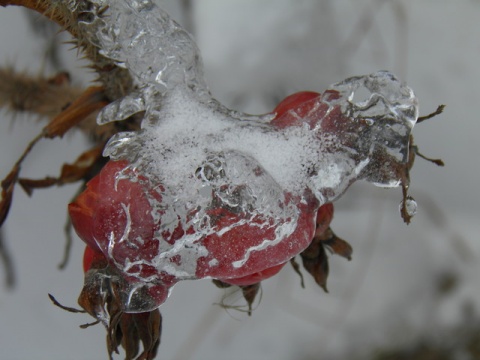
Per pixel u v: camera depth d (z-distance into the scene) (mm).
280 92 449
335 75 450
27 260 423
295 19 452
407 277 464
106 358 418
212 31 452
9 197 230
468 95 448
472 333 454
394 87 187
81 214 185
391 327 458
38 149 425
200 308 440
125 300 182
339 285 456
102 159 239
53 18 206
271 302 453
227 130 184
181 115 186
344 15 450
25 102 293
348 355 454
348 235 456
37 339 415
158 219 177
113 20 193
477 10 454
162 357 432
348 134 186
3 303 417
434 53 451
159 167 179
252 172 176
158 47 191
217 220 177
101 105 228
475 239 461
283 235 179
